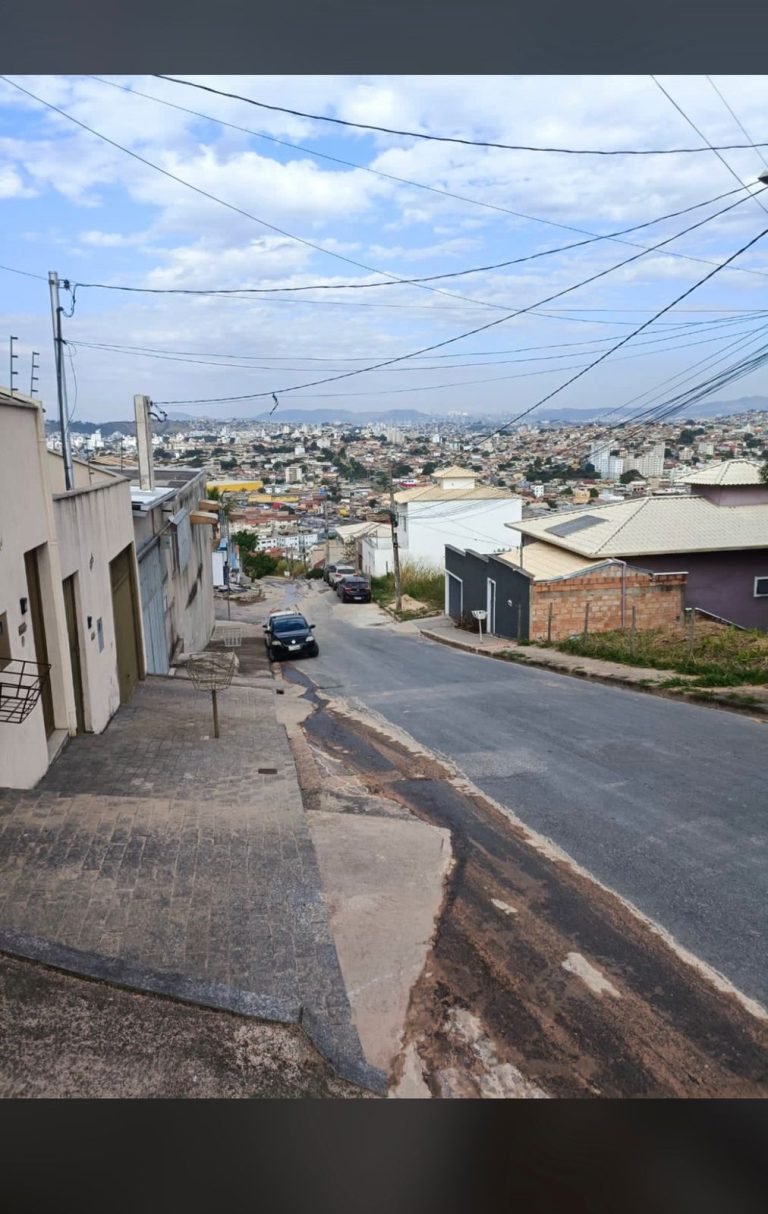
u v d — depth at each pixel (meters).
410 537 46.94
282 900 5.26
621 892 5.69
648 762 8.88
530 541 29.81
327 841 6.52
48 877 5.29
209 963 4.46
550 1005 4.32
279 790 7.73
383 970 4.63
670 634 18.44
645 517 23.59
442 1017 4.20
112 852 5.74
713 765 8.64
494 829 6.99
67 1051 3.61
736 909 5.38
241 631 28.83
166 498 16.23
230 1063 3.64
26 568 7.95
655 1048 3.96
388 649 22.88
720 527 23.02
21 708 6.72
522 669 17.39
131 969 4.22
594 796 7.80
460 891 5.69
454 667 18.20
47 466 8.05
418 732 11.02
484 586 26.42
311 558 77.62
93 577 9.82
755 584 22.77
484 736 10.58
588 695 13.44
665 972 4.64
